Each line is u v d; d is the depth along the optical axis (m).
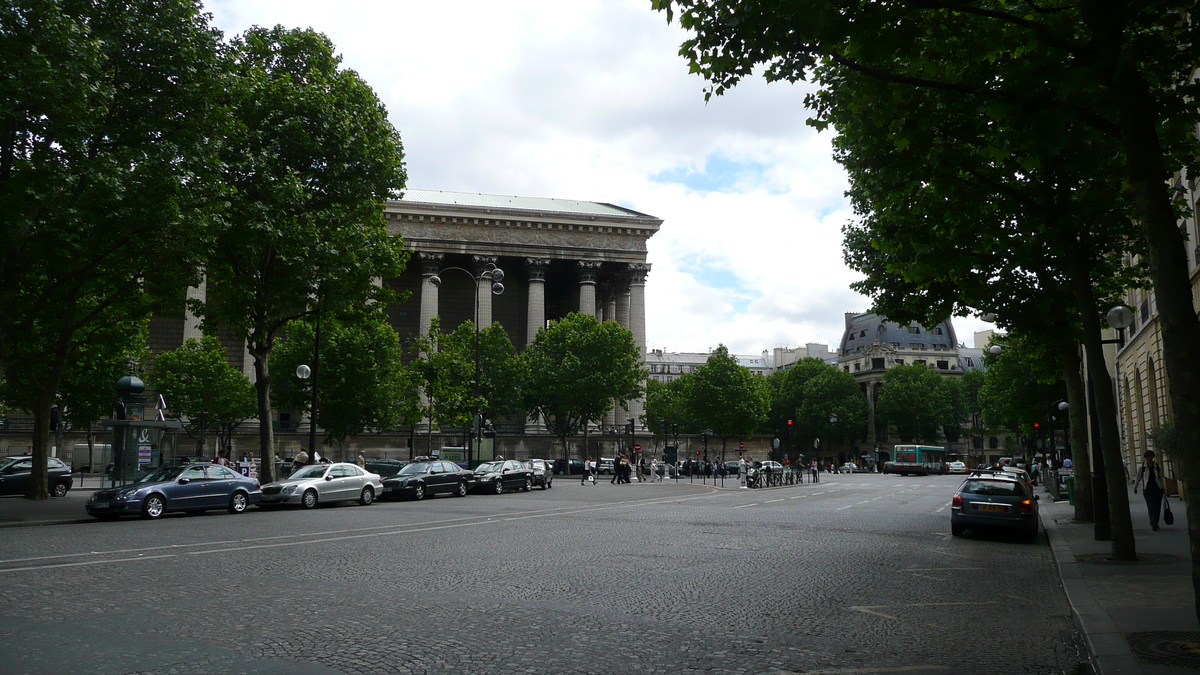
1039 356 27.00
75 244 24.02
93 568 13.15
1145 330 35.53
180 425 32.34
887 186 16.44
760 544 18.27
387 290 38.88
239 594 10.95
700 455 98.50
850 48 10.23
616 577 13.02
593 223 95.44
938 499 40.25
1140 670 7.38
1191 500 7.85
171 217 25.30
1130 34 11.22
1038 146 10.73
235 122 30.08
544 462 49.06
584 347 82.81
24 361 27.94
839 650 8.52
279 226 32.41
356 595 11.02
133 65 26.22
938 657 8.30
